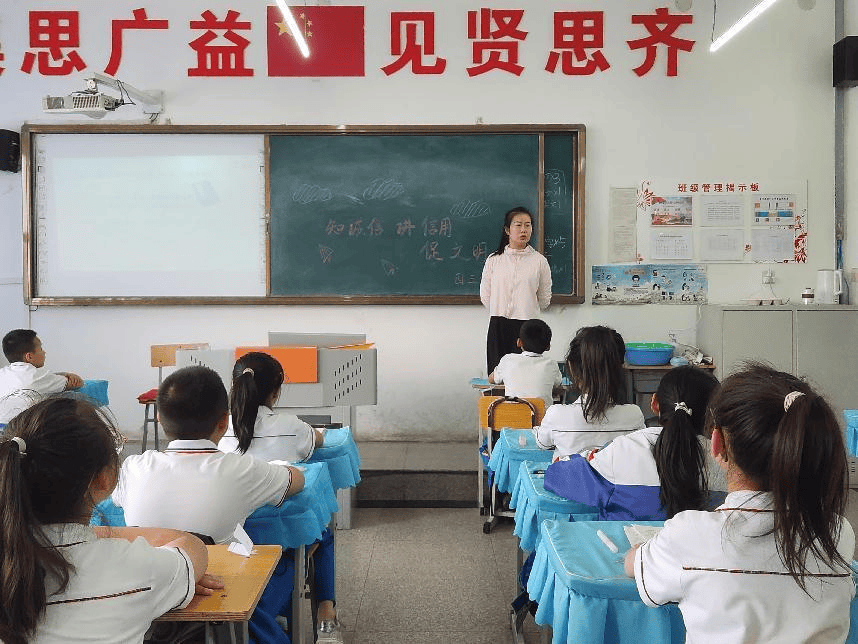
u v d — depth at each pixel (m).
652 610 1.28
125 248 4.92
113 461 1.14
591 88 4.87
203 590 1.29
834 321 4.53
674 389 1.74
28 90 4.91
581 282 4.86
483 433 3.85
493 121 4.89
